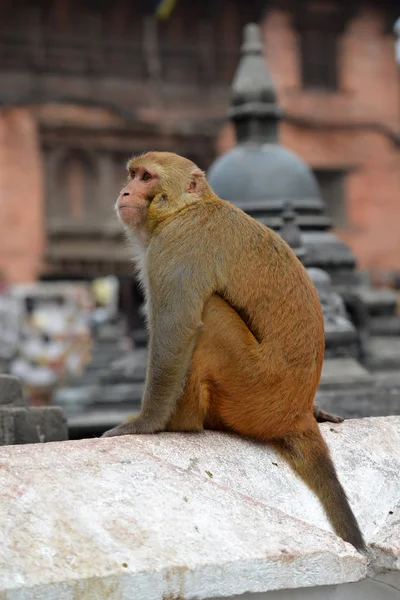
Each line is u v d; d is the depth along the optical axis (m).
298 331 5.22
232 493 4.74
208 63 42.09
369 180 43.62
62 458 4.68
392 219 43.78
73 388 20.11
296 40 43.03
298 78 42.94
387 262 43.62
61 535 4.12
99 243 40.38
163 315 5.22
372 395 10.20
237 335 5.14
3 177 39.09
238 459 5.09
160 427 5.25
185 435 5.23
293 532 4.55
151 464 4.77
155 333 5.26
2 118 39.34
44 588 3.86
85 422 10.99
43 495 4.32
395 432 5.78
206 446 5.14
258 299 5.20
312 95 43.06
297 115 42.62
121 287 18.45
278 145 13.95
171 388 5.21
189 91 42.22
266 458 5.17
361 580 4.53
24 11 40.31
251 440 5.30
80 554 4.05
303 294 5.30
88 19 41.09
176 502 4.52
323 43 43.56
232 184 13.47
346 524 4.86
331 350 10.99
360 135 43.56
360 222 43.47
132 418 5.41
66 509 4.27
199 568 4.16
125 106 41.09
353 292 14.40
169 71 42.12
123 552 4.12
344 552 4.49
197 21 42.38
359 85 43.75
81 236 40.19
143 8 41.38
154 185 5.69
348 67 43.62
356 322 14.33
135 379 14.73
